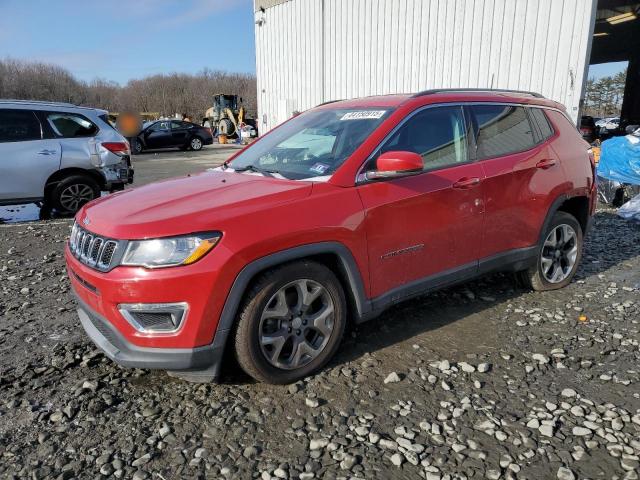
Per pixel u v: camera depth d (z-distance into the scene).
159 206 2.84
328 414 2.68
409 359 3.26
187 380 2.96
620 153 8.17
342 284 3.17
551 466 2.29
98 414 2.72
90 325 3.06
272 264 2.73
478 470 2.27
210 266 2.56
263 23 15.89
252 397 2.85
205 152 24.86
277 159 3.63
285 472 2.27
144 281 2.53
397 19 11.44
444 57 10.62
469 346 3.45
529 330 3.69
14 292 4.63
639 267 5.15
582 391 2.89
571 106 8.74
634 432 2.52
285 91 15.53
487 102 3.90
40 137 7.64
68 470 2.30
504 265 3.96
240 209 2.72
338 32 13.07
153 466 2.32
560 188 4.20
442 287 3.60
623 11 18.12
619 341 3.51
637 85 25.89
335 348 3.11
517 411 2.70
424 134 3.49
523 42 9.24
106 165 8.12
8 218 8.21
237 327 2.74
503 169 3.78
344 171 3.09
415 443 2.45
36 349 3.48
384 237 3.15
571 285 4.62
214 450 2.42
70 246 3.17
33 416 2.71
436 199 3.38
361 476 2.24
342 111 3.82
